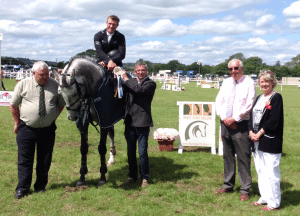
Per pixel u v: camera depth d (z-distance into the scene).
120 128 8.95
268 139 3.49
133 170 4.41
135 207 3.60
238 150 3.88
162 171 5.12
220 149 6.43
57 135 7.57
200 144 6.63
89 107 3.99
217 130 9.17
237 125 3.82
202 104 6.66
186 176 4.84
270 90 3.57
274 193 3.51
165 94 24.33
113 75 4.30
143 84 4.13
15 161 5.39
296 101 20.73
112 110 4.16
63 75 3.45
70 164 5.35
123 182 4.41
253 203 3.73
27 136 3.81
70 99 3.56
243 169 3.89
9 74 40.88
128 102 4.23
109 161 5.46
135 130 4.30
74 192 4.02
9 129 7.95
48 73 3.74
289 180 4.75
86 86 3.84
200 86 43.69
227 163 4.10
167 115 12.01
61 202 3.67
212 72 122.00
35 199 3.74
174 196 3.94
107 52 4.57
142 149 4.25
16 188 3.86
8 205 3.55
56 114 3.94
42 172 4.00
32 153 3.91
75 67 3.70
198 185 4.46
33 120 3.73
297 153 6.49
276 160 3.51
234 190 4.21
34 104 3.74
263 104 3.60
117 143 7.12
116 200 3.77
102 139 4.23
